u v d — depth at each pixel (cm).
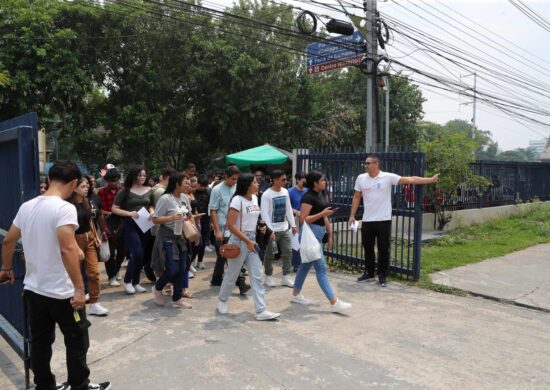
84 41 1425
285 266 654
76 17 1441
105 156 1556
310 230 536
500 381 360
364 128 2548
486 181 1249
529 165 1666
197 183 789
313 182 541
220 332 462
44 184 620
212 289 638
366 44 1166
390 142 2869
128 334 455
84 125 1533
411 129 2892
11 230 306
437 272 732
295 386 348
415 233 673
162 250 538
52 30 1414
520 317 521
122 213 582
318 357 401
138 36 1497
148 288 639
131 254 598
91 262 505
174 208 533
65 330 304
